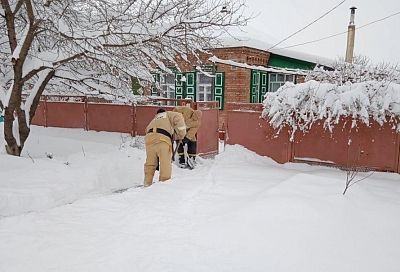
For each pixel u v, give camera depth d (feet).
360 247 11.21
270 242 11.48
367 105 21.84
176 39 28.43
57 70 27.73
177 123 21.07
